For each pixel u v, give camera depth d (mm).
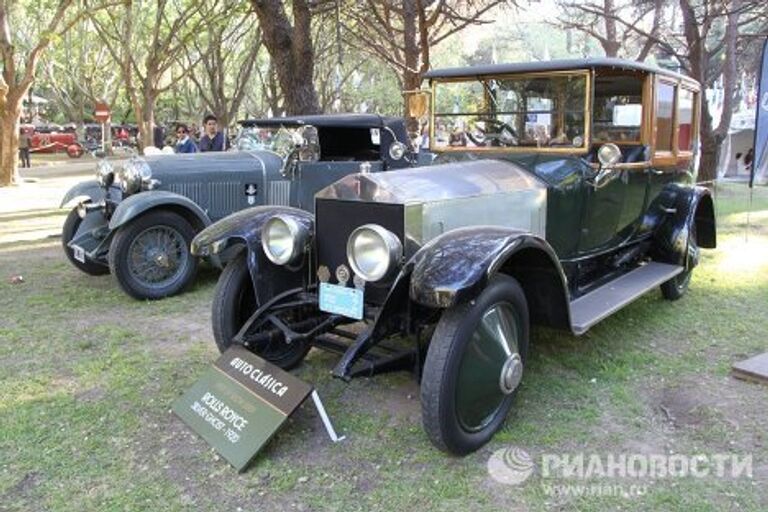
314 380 4016
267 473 3014
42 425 3457
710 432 3340
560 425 3434
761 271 6664
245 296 4047
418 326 3400
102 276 6824
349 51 22547
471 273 2934
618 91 4930
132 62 24156
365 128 7113
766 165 8852
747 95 27625
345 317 3656
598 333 4797
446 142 4879
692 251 5469
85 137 36625
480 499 2818
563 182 4238
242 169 6551
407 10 10359
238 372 3488
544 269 3439
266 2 8977
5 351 4559
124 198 6188
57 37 16344
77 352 4551
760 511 2695
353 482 2947
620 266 5223
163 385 3967
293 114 9297
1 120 16641
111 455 3162
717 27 18062
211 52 24797
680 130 5582
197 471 3029
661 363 4246
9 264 7422
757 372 3918
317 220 3678
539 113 4453
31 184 17281
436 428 3016
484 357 3146
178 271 6059
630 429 3393
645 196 5102
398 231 3379
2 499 2814
